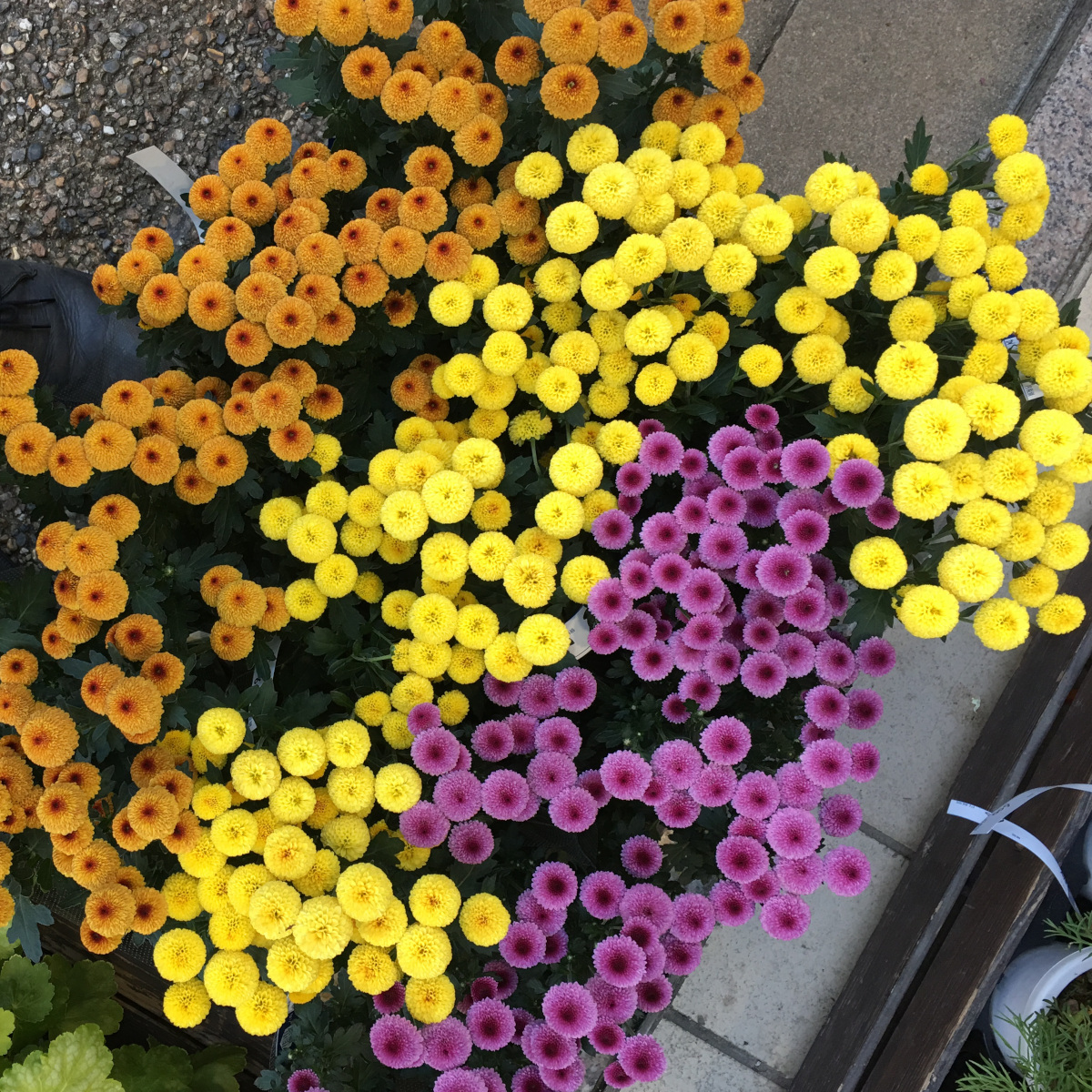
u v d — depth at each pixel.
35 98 1.35
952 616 0.80
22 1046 0.94
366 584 0.90
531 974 0.84
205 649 0.91
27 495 0.86
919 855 1.11
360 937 0.78
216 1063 0.98
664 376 0.87
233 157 0.89
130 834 0.75
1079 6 1.27
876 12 1.30
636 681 0.91
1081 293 1.20
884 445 0.86
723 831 0.87
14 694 0.77
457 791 0.81
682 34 0.85
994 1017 1.00
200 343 0.90
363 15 0.86
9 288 1.09
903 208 0.92
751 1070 1.10
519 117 0.90
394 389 0.92
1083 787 0.94
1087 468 0.82
